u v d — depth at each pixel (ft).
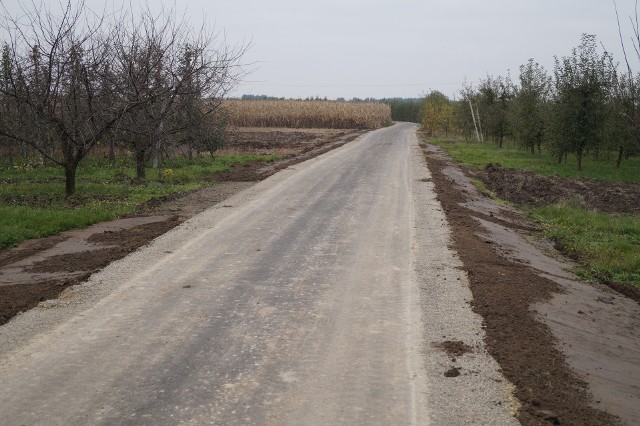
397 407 14.78
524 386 16.03
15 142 65.57
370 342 18.98
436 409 14.67
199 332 19.69
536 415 14.40
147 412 14.40
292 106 216.33
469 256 30.30
